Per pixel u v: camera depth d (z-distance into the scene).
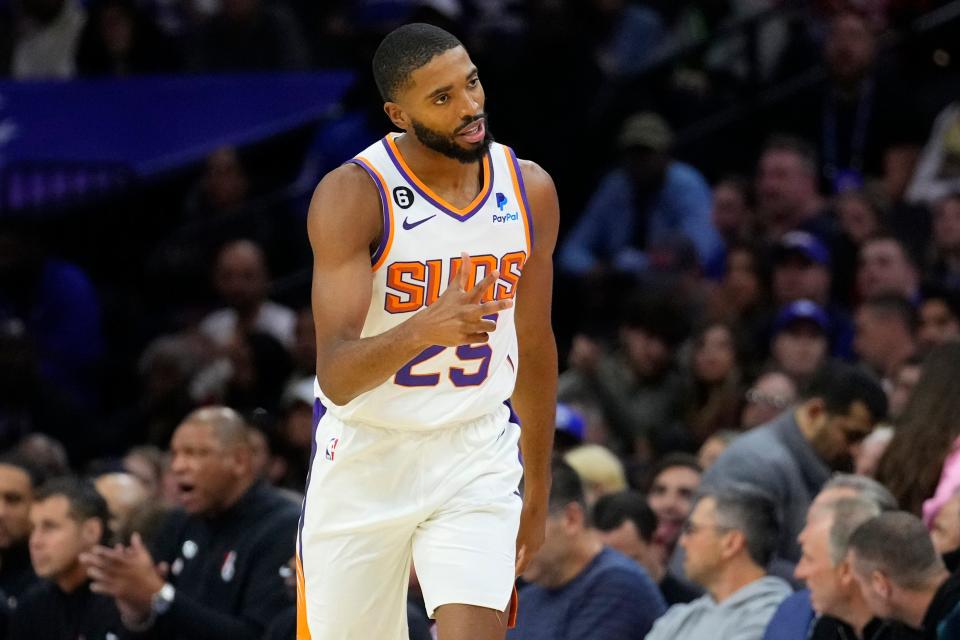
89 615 17.92
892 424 17.88
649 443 23.11
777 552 17.25
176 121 30.25
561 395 23.64
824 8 32.75
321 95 30.30
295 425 22.02
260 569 17.06
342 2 36.00
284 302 31.39
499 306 10.01
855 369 17.70
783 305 24.58
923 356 19.95
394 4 32.91
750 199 29.03
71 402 27.09
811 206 27.39
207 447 17.36
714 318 23.86
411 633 15.09
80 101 29.97
